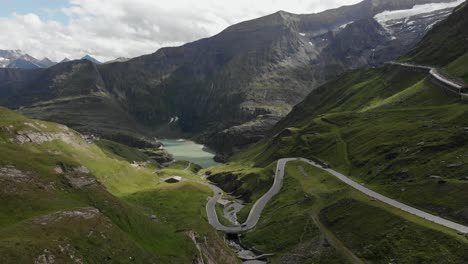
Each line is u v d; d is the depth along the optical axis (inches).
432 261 4510.3
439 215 5388.8
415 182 6437.0
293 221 6988.2
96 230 4030.5
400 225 5329.7
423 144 7416.3
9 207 3973.9
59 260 3326.8
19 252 3105.3
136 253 4151.1
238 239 7347.4
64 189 4899.1
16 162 4867.1
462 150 6658.5
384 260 4972.9
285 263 5900.6
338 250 5570.9
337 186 7706.7
